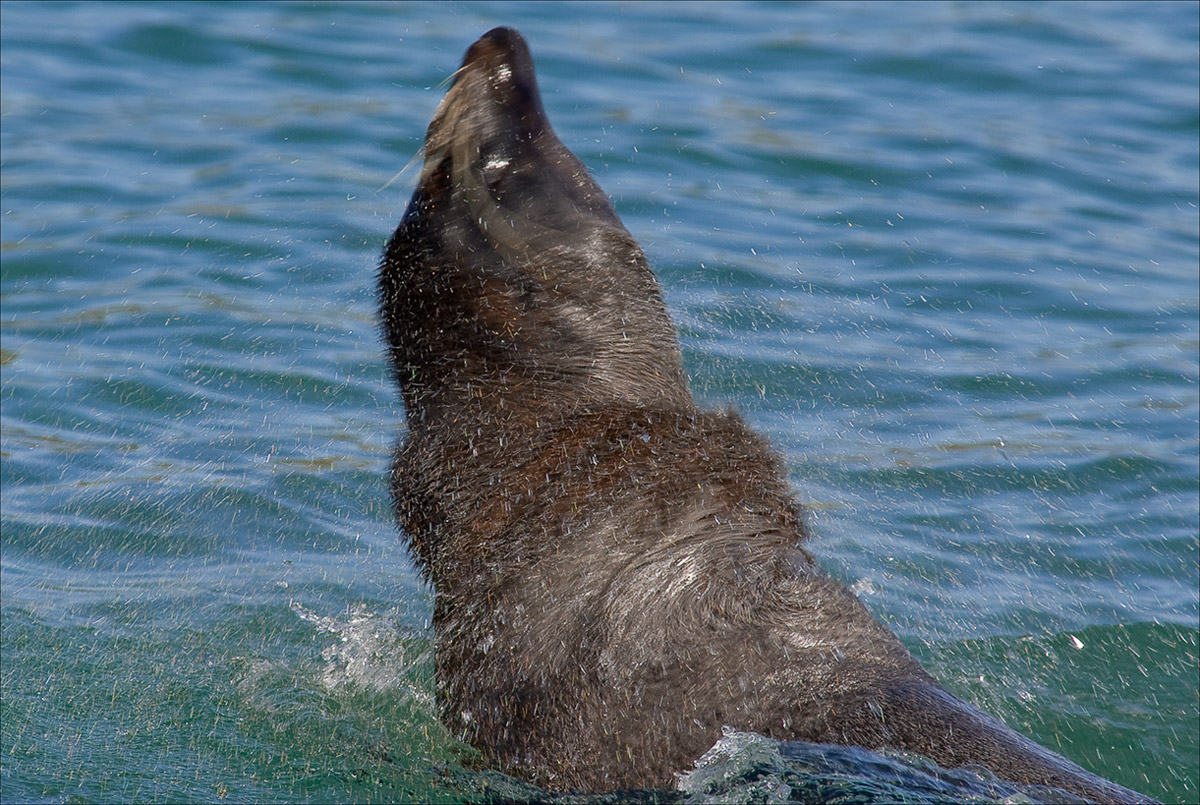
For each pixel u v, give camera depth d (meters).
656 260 34.22
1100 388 31.62
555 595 16.61
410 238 18.52
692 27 53.41
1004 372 31.77
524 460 17.28
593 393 17.64
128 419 29.36
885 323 33.09
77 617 23.23
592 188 18.67
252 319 32.53
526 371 17.75
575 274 18.00
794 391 29.59
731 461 17.31
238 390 30.17
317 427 29.12
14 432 28.91
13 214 37.41
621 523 16.67
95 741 19.52
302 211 37.31
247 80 47.03
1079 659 23.38
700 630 15.94
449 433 17.84
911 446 28.81
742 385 29.39
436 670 17.91
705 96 46.34
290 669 21.70
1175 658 23.47
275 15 52.56
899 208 39.34
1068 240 38.34
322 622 23.19
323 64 48.03
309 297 33.38
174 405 29.83
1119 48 53.25
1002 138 44.72
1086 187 41.72
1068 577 25.69
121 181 39.44
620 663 16.05
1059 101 48.19
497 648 16.89
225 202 38.03
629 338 18.02
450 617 17.53
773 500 17.31
